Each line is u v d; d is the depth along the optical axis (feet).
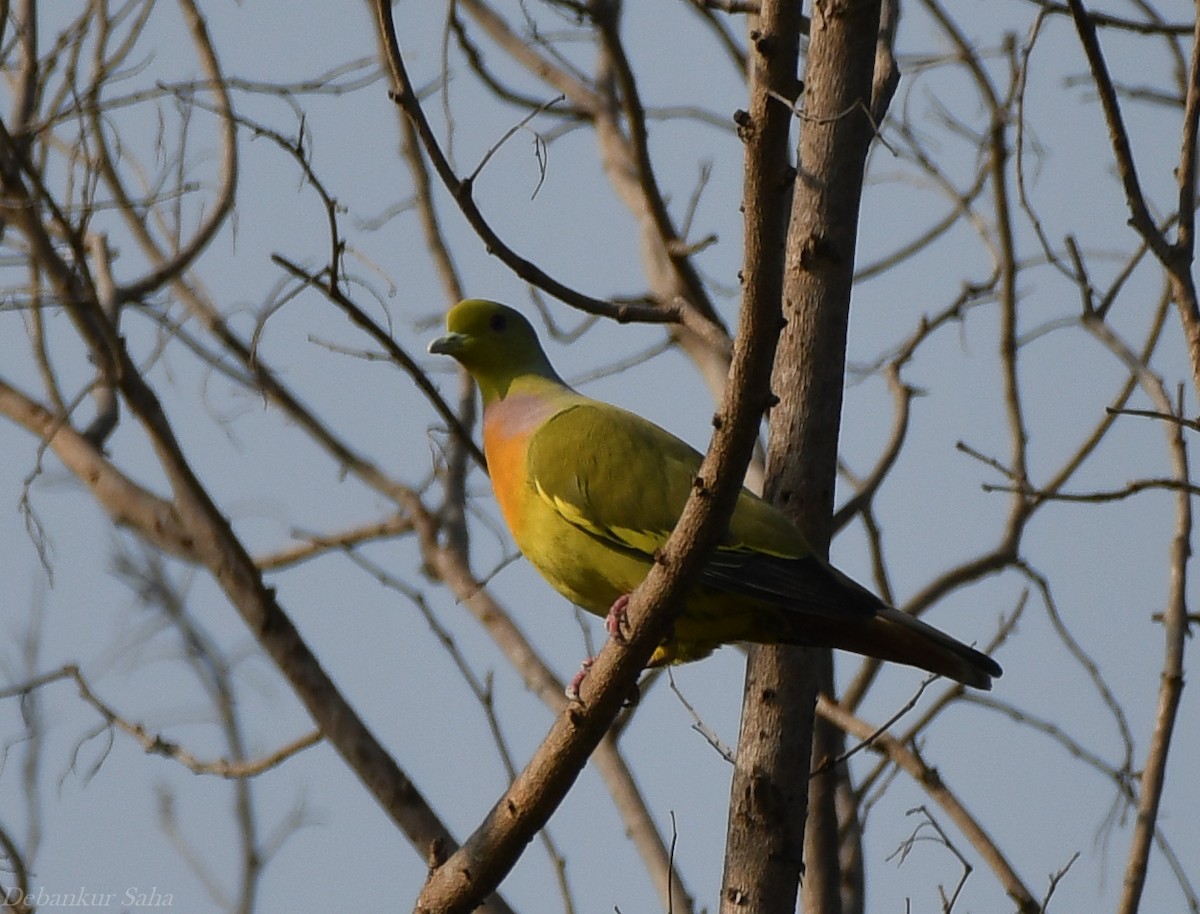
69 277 36.37
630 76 38.34
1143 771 33.06
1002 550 42.11
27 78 41.14
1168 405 35.24
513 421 38.32
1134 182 29.22
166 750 37.32
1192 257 29.32
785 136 23.72
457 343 39.58
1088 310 36.22
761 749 31.50
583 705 28.30
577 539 35.88
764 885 30.45
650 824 37.83
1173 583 34.14
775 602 31.86
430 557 43.11
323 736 35.60
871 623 32.04
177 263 41.60
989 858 36.06
